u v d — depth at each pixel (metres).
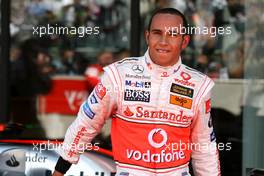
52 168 11.44
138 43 17.19
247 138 16.12
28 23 18.45
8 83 17.52
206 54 17.11
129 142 8.16
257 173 10.53
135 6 17.19
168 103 8.10
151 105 8.09
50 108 18.28
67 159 8.59
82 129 8.45
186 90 8.18
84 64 18.42
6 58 17.39
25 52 18.28
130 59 8.30
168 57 8.05
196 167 8.77
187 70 8.29
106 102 8.24
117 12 17.98
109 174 11.41
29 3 18.44
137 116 8.12
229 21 17.00
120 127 8.23
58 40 18.55
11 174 11.45
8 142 11.62
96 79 18.34
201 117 8.37
